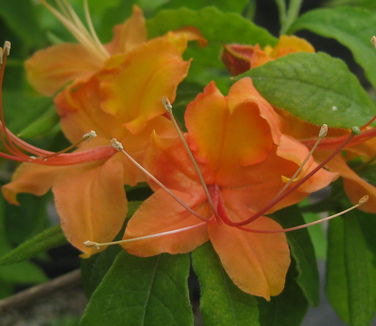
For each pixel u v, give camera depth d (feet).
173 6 0.91
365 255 0.74
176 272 0.64
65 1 0.85
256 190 0.66
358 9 0.80
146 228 0.62
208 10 0.79
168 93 0.67
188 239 0.64
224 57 0.78
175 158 0.64
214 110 0.64
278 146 0.62
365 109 0.68
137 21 0.82
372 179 0.72
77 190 0.67
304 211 0.79
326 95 0.67
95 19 1.16
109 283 0.64
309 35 2.08
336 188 0.77
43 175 0.71
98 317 0.64
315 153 0.68
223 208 0.64
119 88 0.70
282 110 0.68
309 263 0.71
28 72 0.83
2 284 1.16
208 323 0.63
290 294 0.73
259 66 0.67
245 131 0.64
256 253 0.63
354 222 0.75
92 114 0.72
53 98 0.80
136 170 0.66
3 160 1.15
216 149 0.65
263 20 2.25
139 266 0.65
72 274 0.87
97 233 0.64
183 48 0.72
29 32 1.04
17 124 0.81
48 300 1.81
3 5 1.02
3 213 1.01
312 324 1.78
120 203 0.65
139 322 0.63
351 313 0.73
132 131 0.67
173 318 0.63
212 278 0.64
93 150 0.69
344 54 2.06
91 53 0.82
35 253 0.67
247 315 0.63
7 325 1.71
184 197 0.64
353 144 0.67
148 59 0.68
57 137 0.81
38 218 0.92
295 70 0.67
